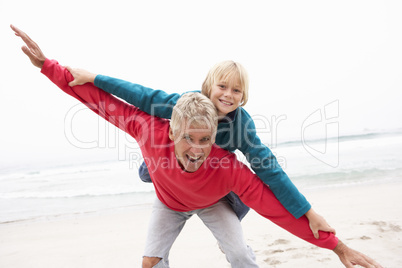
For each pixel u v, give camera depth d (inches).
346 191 258.4
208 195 85.0
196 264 133.3
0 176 525.7
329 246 81.8
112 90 85.1
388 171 331.6
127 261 145.8
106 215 244.5
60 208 287.9
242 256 88.6
